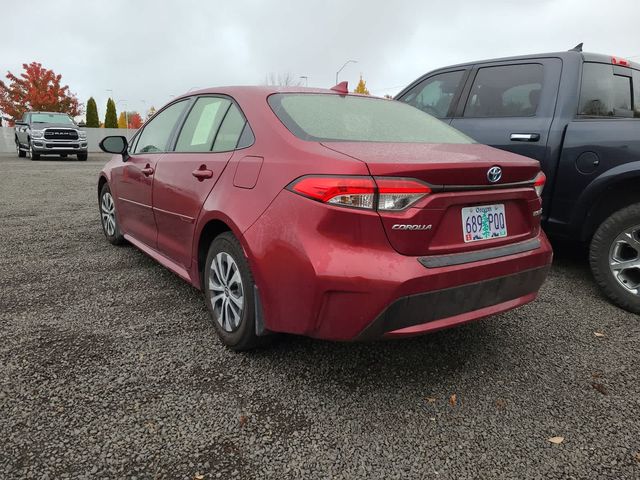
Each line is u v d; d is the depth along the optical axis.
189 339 2.77
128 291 3.51
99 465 1.76
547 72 3.98
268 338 2.52
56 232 5.39
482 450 1.92
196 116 3.27
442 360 2.63
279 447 1.90
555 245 5.07
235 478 1.73
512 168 2.29
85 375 2.35
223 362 2.52
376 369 2.51
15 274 3.84
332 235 2.01
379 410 2.16
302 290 2.07
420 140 2.62
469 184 2.14
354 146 2.23
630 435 2.03
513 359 2.67
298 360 2.57
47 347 2.61
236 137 2.71
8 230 5.45
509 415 2.15
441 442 1.96
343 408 2.16
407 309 2.01
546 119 3.81
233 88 3.01
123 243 4.80
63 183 10.33
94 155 24.22
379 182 1.95
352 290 1.97
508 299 2.39
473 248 2.21
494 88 4.31
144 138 4.05
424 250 2.04
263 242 2.22
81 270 3.98
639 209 3.23
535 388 2.38
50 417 2.02
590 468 1.84
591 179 3.50
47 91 35.03
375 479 1.75
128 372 2.39
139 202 3.79
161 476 1.73
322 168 2.06
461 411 2.17
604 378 2.49
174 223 3.18
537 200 2.53
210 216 2.62
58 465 1.75
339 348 2.71
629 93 4.23
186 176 2.99
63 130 18.23
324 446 1.91
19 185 9.77
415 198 1.99
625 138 3.35
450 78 4.73
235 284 2.55
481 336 2.94
